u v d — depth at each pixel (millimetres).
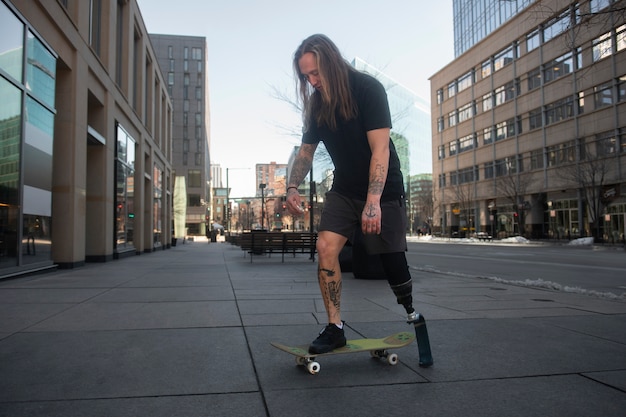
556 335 3916
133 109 19516
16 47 9172
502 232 46469
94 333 4020
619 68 33375
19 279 8883
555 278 10414
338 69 2652
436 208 60312
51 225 11094
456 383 2637
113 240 16484
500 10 46906
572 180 36219
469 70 52406
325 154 18516
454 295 6695
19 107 9328
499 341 3689
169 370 2910
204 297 6391
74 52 12203
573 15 7484
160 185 28781
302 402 2338
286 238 15133
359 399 2381
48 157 10883
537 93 41906
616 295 6898
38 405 2295
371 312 5148
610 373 2830
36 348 3475
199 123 79312
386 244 2777
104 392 2496
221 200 145000
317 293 6867
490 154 49062
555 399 2381
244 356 3256
